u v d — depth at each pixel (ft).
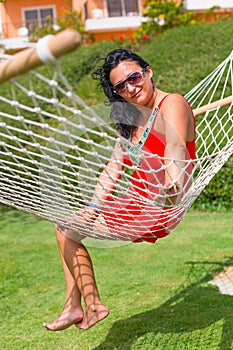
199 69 36.91
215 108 14.28
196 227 25.98
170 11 53.93
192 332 13.98
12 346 14.10
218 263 19.79
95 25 63.77
